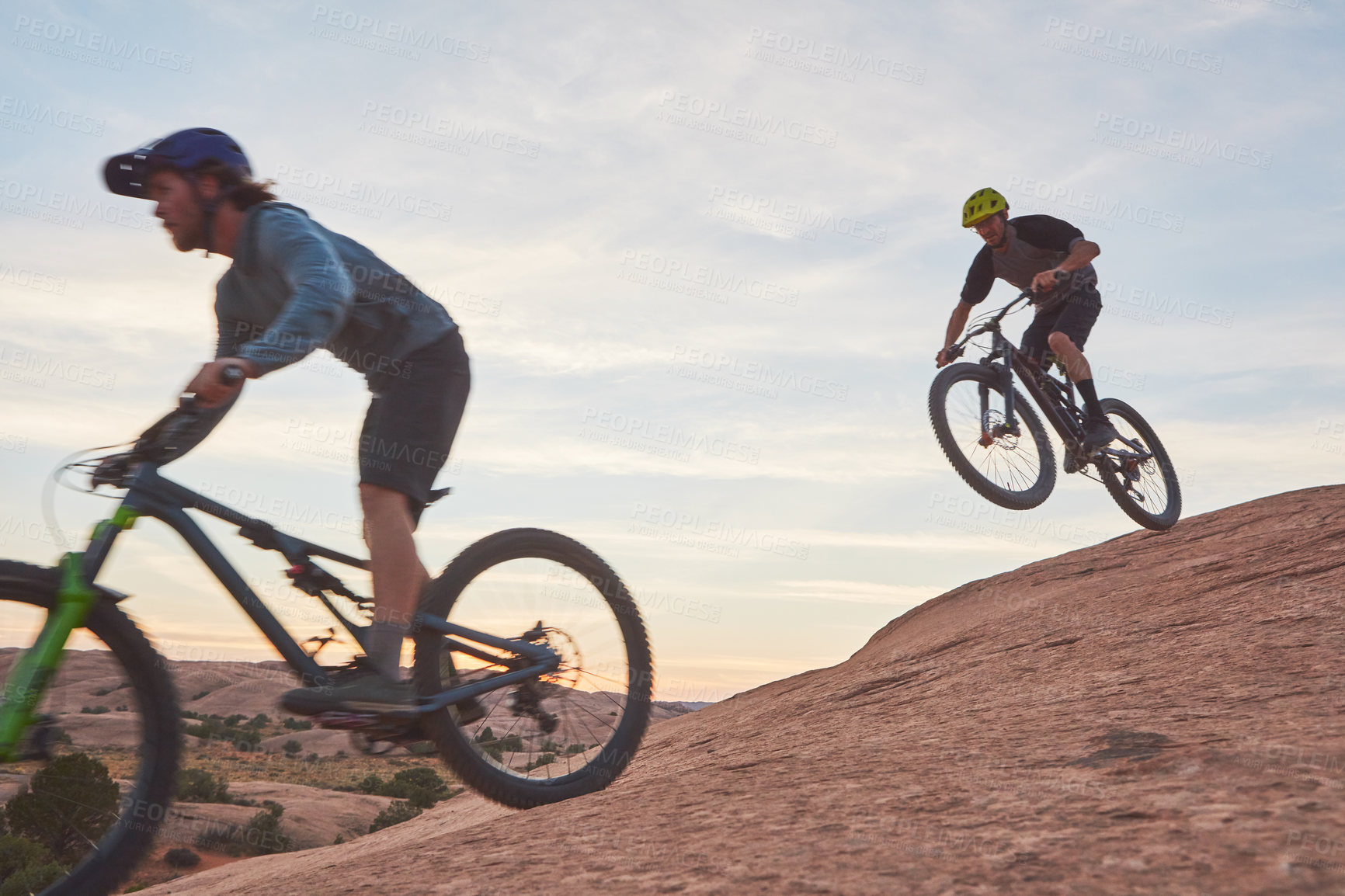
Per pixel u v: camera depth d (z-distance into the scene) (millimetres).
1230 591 3127
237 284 2061
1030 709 2174
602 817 1717
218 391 1677
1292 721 1508
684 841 1407
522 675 2229
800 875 1160
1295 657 1986
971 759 1682
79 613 1597
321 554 2012
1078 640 3115
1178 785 1282
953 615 5559
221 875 3930
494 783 2154
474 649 2203
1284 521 4570
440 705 2045
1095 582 4688
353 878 1565
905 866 1137
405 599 1980
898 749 1937
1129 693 2068
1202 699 1816
